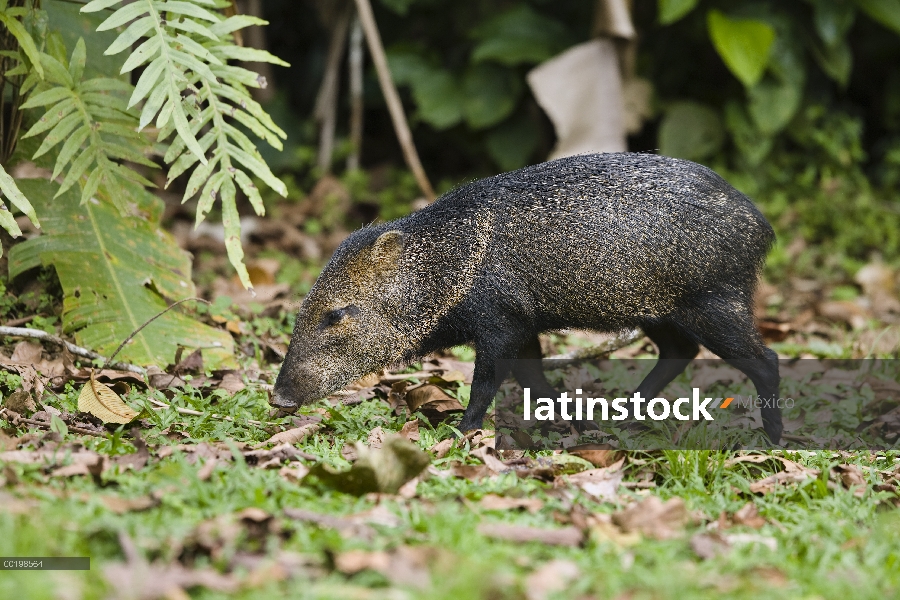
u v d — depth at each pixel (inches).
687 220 250.2
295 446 237.3
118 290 310.3
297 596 143.3
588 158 259.4
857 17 619.8
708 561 169.2
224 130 272.1
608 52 528.1
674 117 586.2
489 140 609.0
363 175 591.5
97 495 176.6
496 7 636.1
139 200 335.0
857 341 394.6
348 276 257.9
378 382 305.9
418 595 144.9
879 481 227.5
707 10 589.9
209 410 254.7
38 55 265.3
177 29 279.1
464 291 254.2
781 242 540.1
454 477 211.9
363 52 642.2
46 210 315.3
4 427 228.4
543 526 180.2
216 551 157.8
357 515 178.5
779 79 575.8
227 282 434.0
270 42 660.7
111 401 243.1
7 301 309.1
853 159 603.8
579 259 249.3
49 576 143.5
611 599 148.7
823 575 165.2
